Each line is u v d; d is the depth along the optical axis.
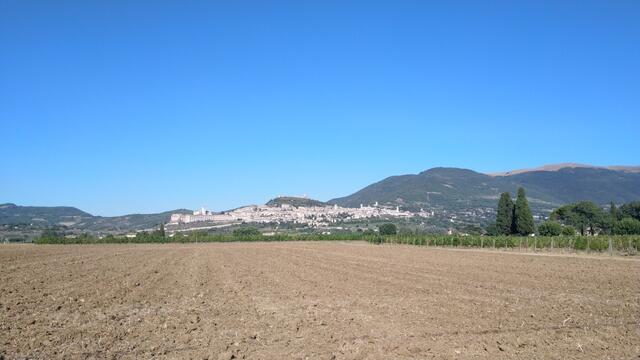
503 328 19.52
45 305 25.61
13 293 30.00
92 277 40.12
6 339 17.86
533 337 18.05
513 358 15.35
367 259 60.78
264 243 132.12
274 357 15.54
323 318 21.67
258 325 20.38
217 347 16.77
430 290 30.88
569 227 105.19
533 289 31.22
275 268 48.81
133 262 58.59
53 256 69.06
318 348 16.55
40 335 18.53
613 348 16.59
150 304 26.27
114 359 15.38
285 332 18.98
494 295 28.61
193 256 71.31
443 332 18.75
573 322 20.81
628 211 121.44
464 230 165.50
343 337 18.03
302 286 33.50
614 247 71.31
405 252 77.12
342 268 47.78
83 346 16.94
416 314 22.45
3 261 57.91
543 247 80.38
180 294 30.11
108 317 22.34
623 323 20.62
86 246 116.12
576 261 54.59
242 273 43.88
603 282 34.88
